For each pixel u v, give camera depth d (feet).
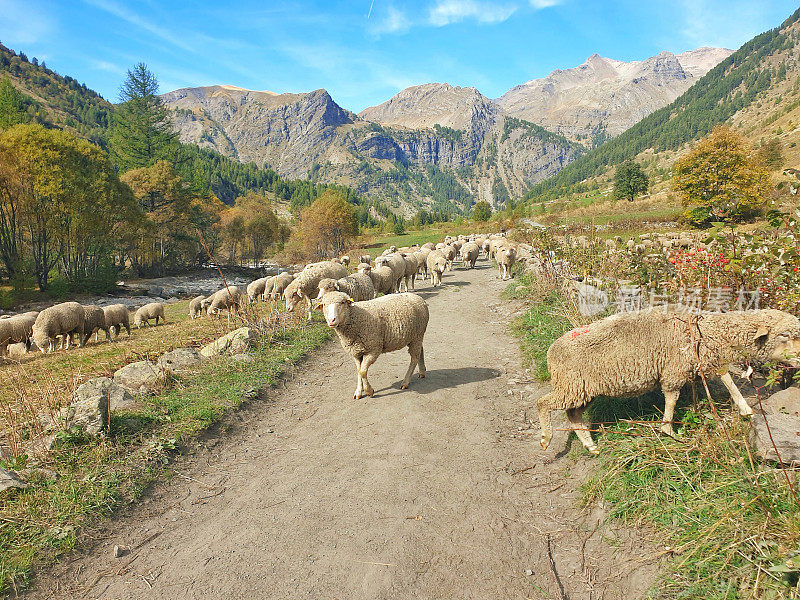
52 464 16.10
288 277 61.93
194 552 12.77
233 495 15.67
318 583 11.35
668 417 14.03
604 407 16.66
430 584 11.09
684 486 11.70
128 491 15.29
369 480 15.87
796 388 12.98
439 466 16.44
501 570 11.39
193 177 225.35
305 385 26.40
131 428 18.86
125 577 11.90
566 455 16.08
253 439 20.01
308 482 16.11
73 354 40.75
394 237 254.88
